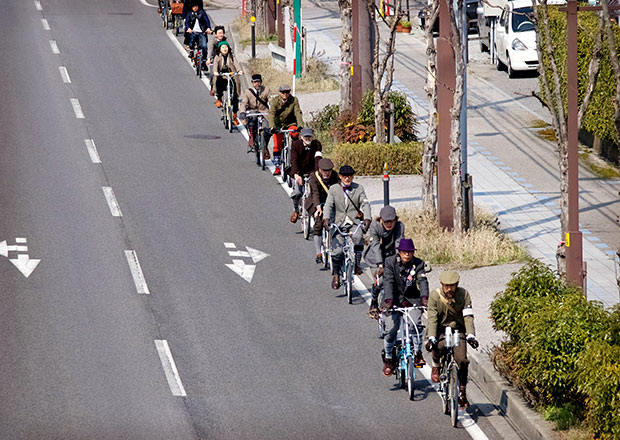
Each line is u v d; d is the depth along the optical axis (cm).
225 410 2288
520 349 2216
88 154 4534
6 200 3866
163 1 7406
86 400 2323
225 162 4497
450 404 2262
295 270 3250
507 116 5212
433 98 3591
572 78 2520
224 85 5053
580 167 4384
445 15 3500
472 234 3400
